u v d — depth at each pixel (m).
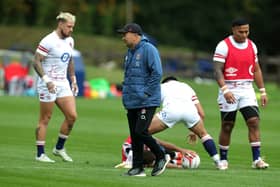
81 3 172.12
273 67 147.25
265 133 62.19
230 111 40.31
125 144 39.66
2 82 105.50
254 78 41.22
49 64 40.81
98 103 88.06
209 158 45.50
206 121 71.19
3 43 161.25
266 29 195.50
